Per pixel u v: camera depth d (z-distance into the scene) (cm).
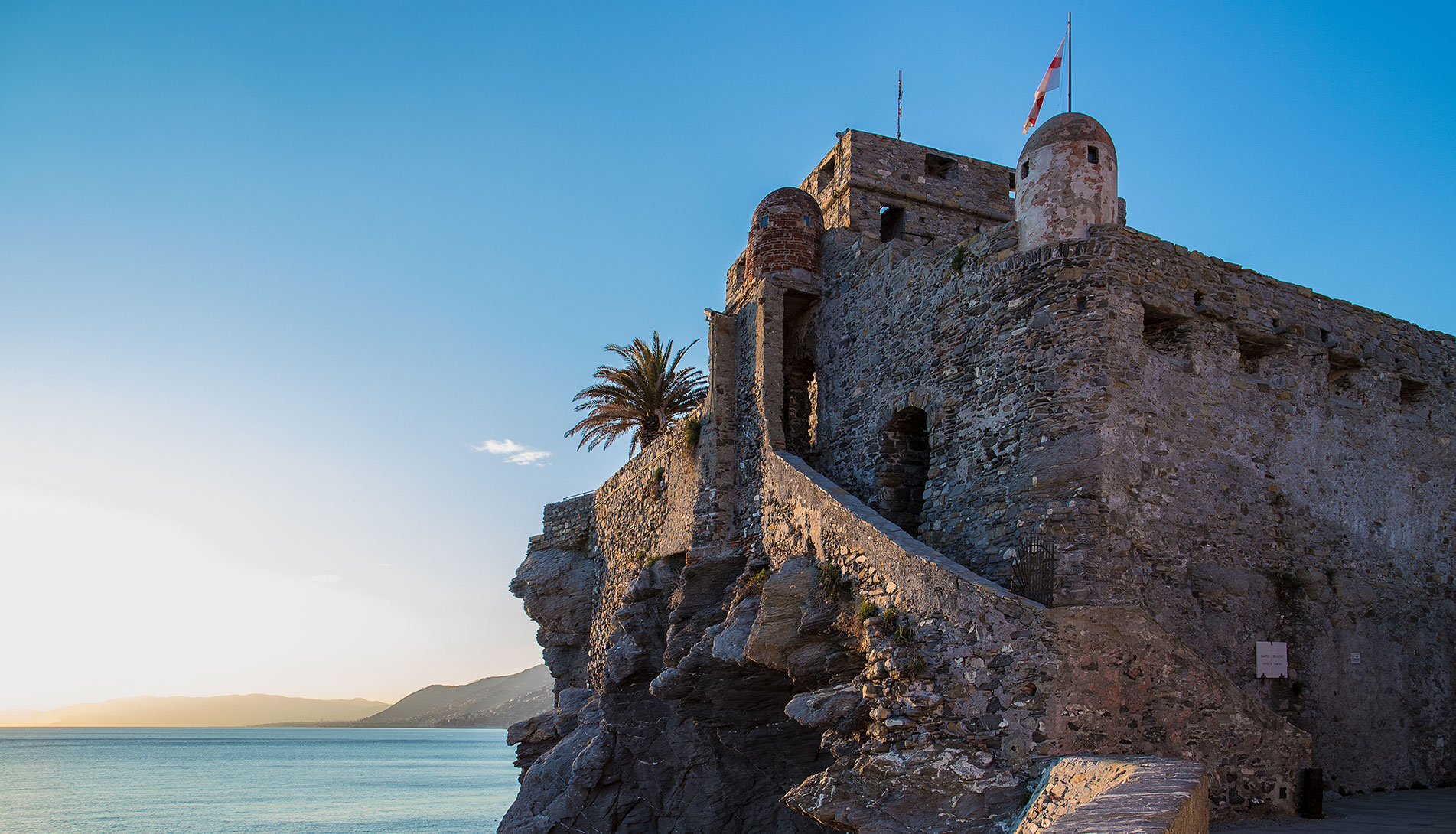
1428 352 2319
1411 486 2184
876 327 2378
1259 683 1814
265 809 8475
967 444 1973
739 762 2631
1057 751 1362
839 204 2814
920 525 2056
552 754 3253
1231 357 1931
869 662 1669
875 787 1503
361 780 12512
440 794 10181
